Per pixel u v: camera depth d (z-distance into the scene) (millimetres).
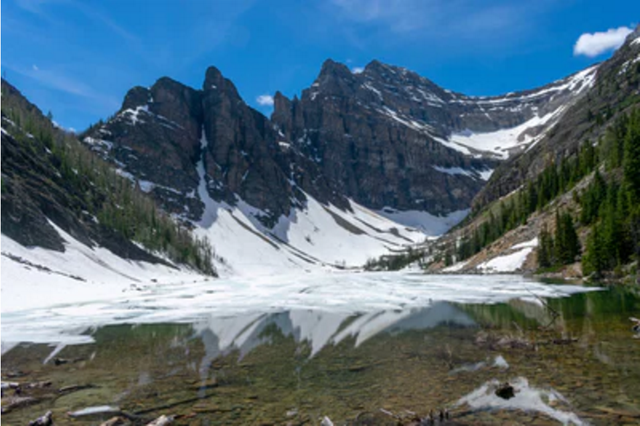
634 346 18203
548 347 18781
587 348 18156
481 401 12438
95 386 15102
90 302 50062
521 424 10594
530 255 80688
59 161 121750
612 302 33531
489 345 20109
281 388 14531
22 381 15969
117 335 27547
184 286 84812
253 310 40781
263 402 13086
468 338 22500
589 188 75812
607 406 11492
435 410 11867
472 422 10867
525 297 41438
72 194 110500
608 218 54531
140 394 14078
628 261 52344
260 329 28859
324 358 19109
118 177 162000
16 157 97562
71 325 32469
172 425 11281
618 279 50344
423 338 23062
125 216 123688
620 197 58906
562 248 67062
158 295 60156
